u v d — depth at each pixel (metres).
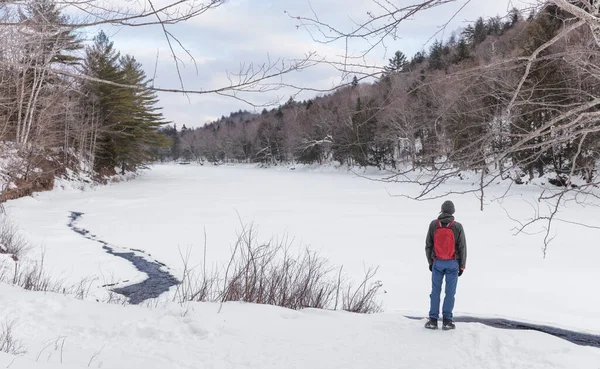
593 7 2.55
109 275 12.93
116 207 28.98
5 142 20.27
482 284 11.26
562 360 5.35
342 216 24.14
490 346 5.81
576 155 2.88
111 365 4.37
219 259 14.52
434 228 6.90
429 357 5.43
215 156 125.19
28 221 21.95
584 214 21.95
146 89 2.42
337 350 5.58
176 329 6.07
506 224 19.94
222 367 4.82
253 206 29.30
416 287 11.11
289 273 9.93
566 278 11.59
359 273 12.45
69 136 41.09
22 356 3.94
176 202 31.84
